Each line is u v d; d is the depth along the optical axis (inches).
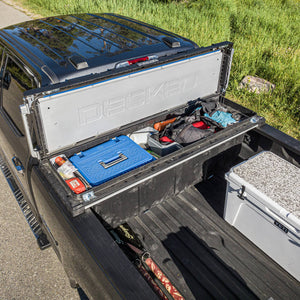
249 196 88.7
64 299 109.3
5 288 112.7
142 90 107.2
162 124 124.6
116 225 100.6
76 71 92.8
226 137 107.5
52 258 123.7
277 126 207.3
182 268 91.4
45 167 92.4
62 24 125.1
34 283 114.5
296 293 85.2
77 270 89.4
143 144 122.3
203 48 113.6
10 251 126.2
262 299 83.8
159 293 83.3
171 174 106.0
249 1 466.9
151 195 104.5
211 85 129.8
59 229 89.5
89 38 112.0
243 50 286.4
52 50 102.1
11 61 105.3
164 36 119.8
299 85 236.7
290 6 455.2
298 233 78.0
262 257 95.0
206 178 123.6
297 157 112.0
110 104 101.1
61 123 91.7
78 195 81.1
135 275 68.7
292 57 276.1
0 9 478.3
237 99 238.1
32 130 86.7
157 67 106.0
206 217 108.2
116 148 104.1
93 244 75.2
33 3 504.4
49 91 82.4
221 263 93.1
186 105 126.9
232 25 374.9
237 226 101.0
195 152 100.0
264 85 245.3
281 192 85.4
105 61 98.3
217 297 84.3
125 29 122.8
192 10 413.4
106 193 84.4
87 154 100.7
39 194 97.6
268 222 87.5
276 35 334.3
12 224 138.1
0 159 163.3
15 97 106.7
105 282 70.4
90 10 422.3
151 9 419.5
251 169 94.0
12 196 153.0
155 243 98.3
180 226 104.4
